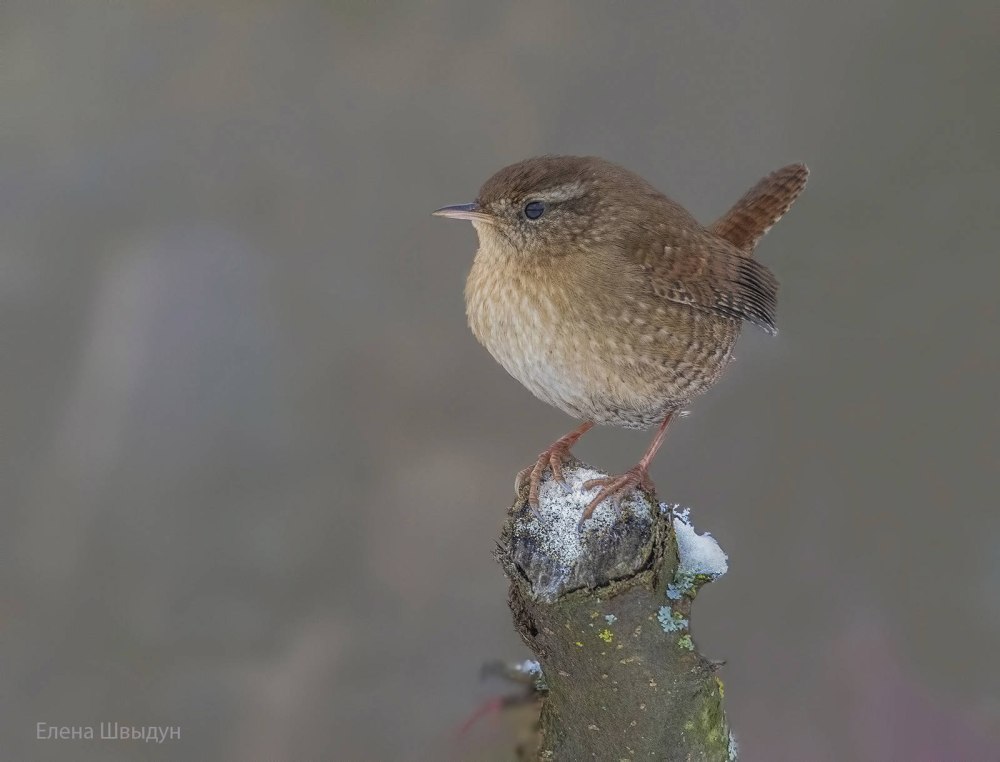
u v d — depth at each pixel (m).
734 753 3.49
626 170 3.55
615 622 3.47
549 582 3.47
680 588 3.48
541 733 3.50
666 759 3.48
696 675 3.48
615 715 3.48
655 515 3.48
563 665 3.48
